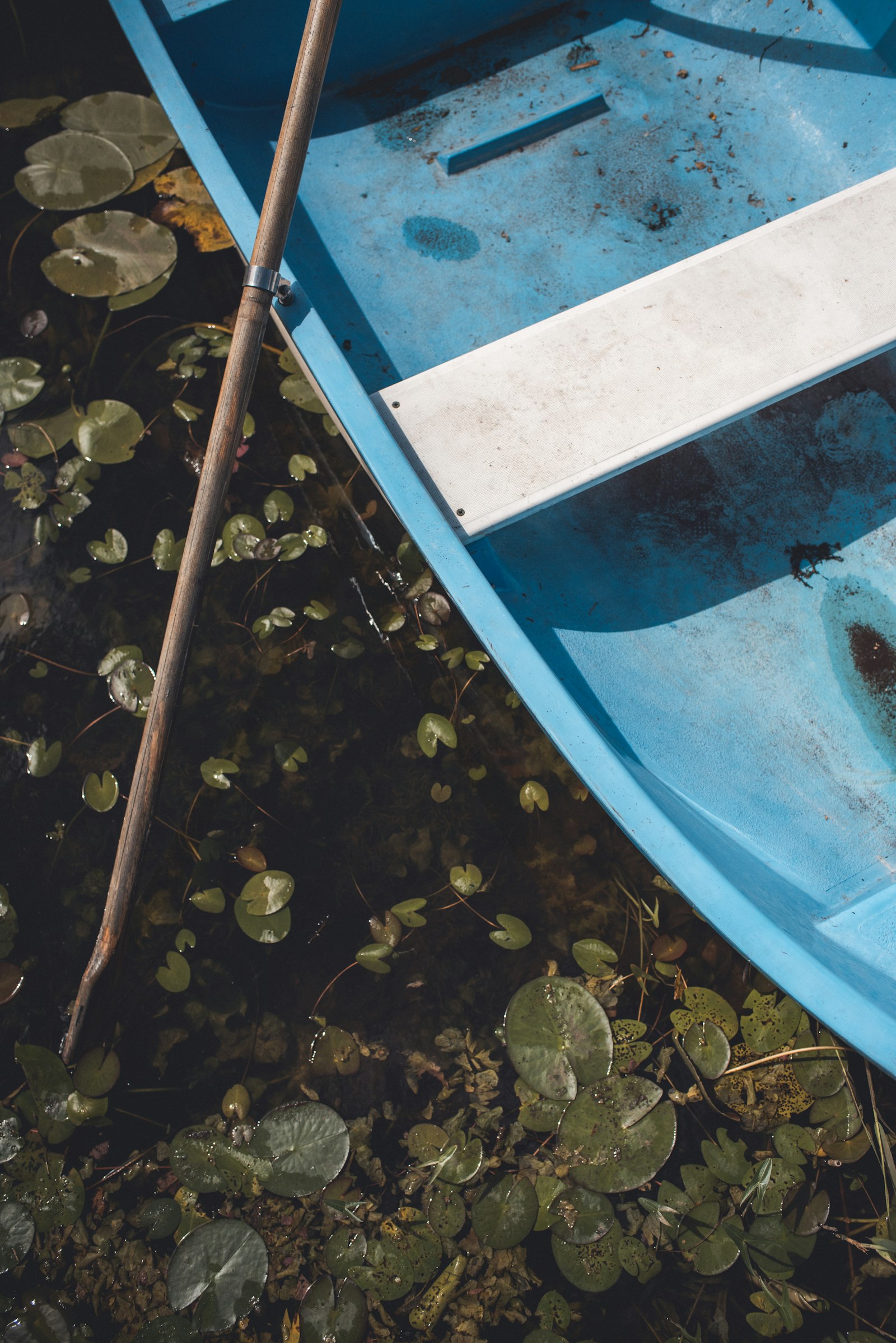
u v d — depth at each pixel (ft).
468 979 5.26
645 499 5.78
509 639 4.26
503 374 4.81
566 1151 4.74
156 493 6.40
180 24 5.77
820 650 5.50
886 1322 4.51
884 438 5.89
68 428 6.55
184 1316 4.43
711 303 4.95
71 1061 4.99
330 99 6.67
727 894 3.91
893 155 6.24
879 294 4.95
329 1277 4.54
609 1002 5.14
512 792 5.70
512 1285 4.57
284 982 5.25
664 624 5.52
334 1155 4.76
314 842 5.57
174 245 7.06
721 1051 4.97
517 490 4.60
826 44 6.51
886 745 5.32
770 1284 4.55
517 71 6.77
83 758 5.76
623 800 4.04
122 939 5.01
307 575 6.22
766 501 5.79
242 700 5.90
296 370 6.71
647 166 6.54
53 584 6.17
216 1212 4.69
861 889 4.91
